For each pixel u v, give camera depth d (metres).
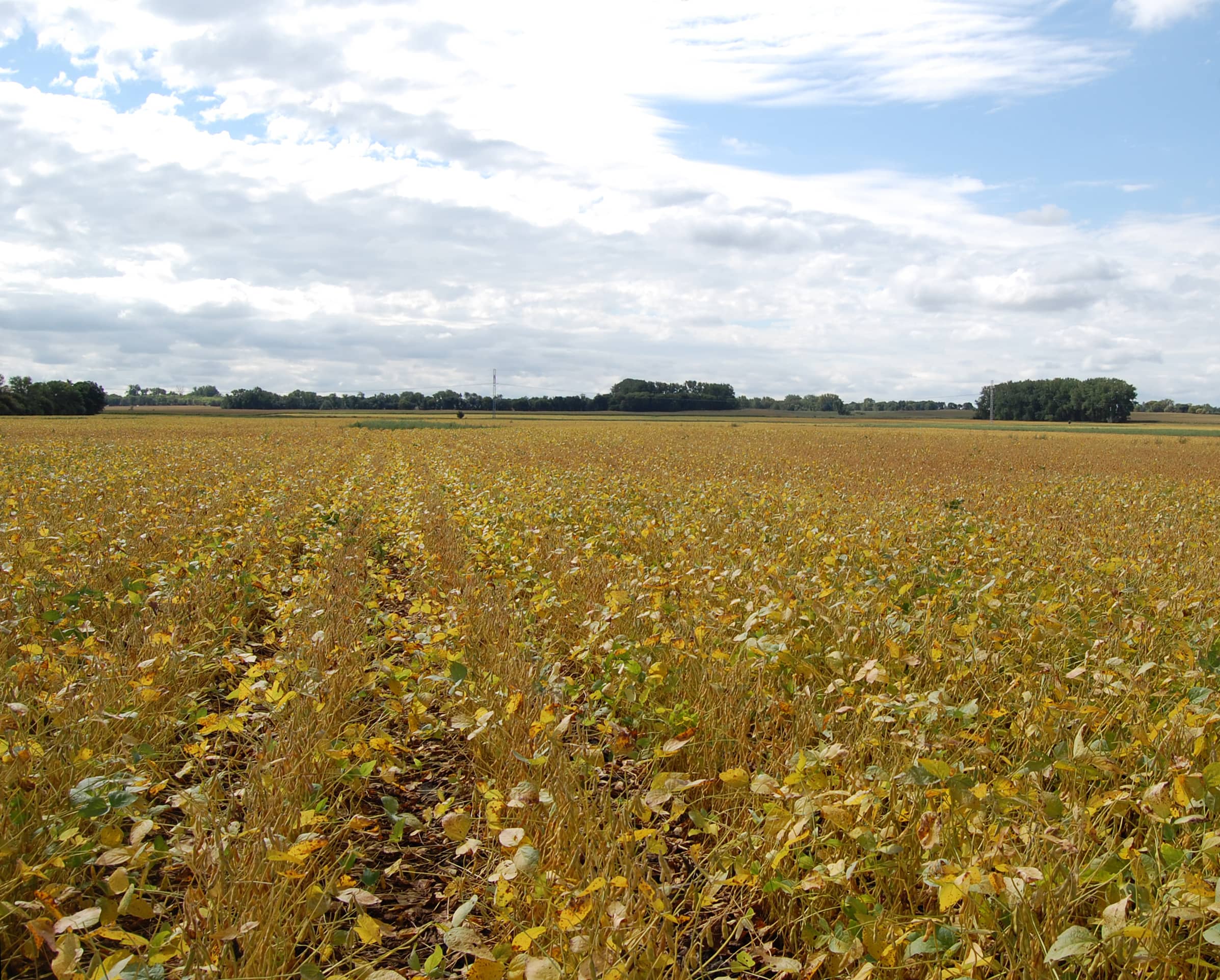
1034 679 4.78
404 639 6.08
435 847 3.84
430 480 18.33
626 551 9.06
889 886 3.11
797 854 3.22
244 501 12.09
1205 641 5.27
